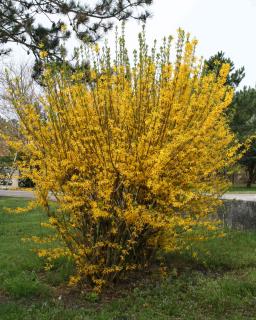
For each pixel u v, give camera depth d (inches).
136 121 199.6
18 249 285.3
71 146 197.9
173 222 206.8
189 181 211.2
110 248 204.5
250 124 988.6
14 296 200.7
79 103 198.7
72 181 196.5
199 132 198.4
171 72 199.2
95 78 197.5
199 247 271.0
